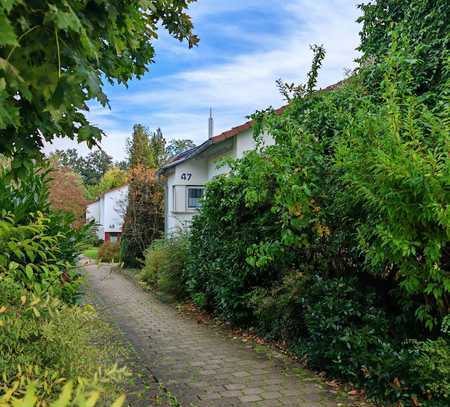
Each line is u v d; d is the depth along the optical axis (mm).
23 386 2131
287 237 5367
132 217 18469
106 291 12102
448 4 5461
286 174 5266
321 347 4930
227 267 7543
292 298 5594
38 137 2443
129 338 6824
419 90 5629
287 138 5859
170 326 7750
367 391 4293
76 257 4543
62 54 2008
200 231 9141
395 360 4055
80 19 2156
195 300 8789
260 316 6508
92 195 56656
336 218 5184
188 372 5141
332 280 5195
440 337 3906
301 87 6484
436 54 5473
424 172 3672
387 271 4742
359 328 4672
